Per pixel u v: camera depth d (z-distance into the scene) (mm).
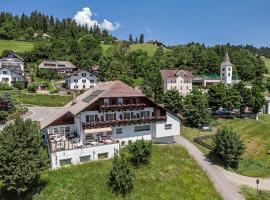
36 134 40438
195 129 75188
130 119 54812
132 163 47656
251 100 92188
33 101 98438
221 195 43219
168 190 42000
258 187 47594
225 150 53625
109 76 142125
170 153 54406
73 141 50438
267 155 64062
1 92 105875
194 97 78750
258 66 194375
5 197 39250
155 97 95375
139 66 163500
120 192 40438
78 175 43312
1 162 36094
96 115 52469
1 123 71312
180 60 188500
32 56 180625
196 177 46844
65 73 151000
